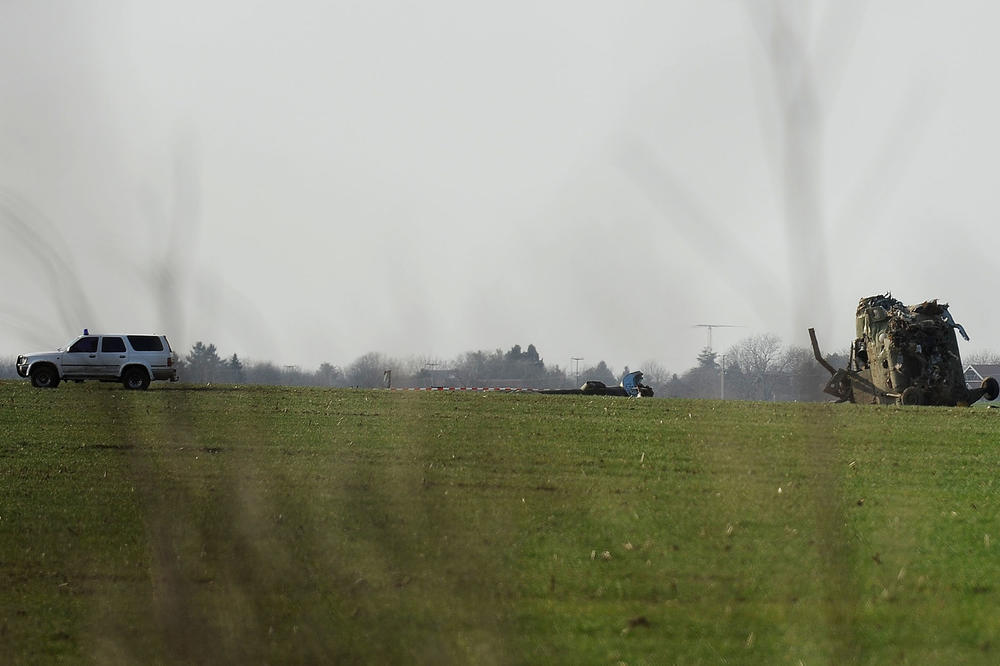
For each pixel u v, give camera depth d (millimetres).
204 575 38875
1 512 64438
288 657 36969
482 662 38094
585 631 42812
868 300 128750
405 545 47000
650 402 117375
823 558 37938
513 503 63094
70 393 130875
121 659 39031
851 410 108625
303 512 54281
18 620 45906
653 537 56500
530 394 124562
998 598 46594
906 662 38781
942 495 66250
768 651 40375
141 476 37281
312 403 114500
